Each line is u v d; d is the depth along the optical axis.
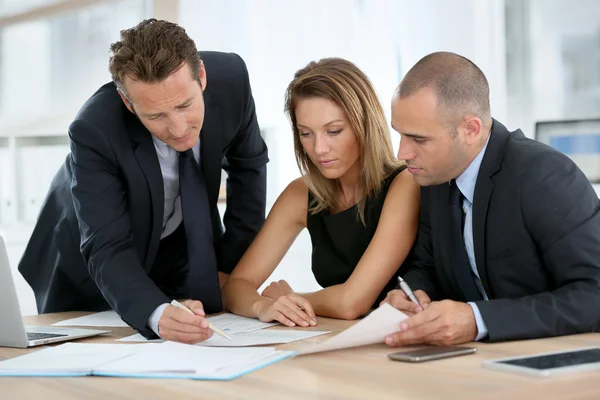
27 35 3.98
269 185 4.02
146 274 1.98
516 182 1.69
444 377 1.20
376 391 1.14
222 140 2.19
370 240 2.12
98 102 2.00
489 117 1.75
